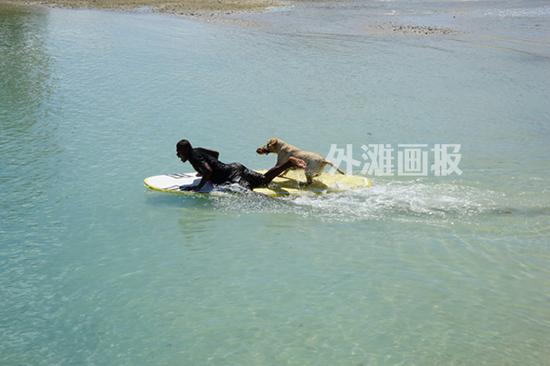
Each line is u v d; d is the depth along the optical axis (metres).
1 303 8.96
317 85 21.73
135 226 11.45
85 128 17.03
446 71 23.98
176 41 28.59
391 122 17.73
